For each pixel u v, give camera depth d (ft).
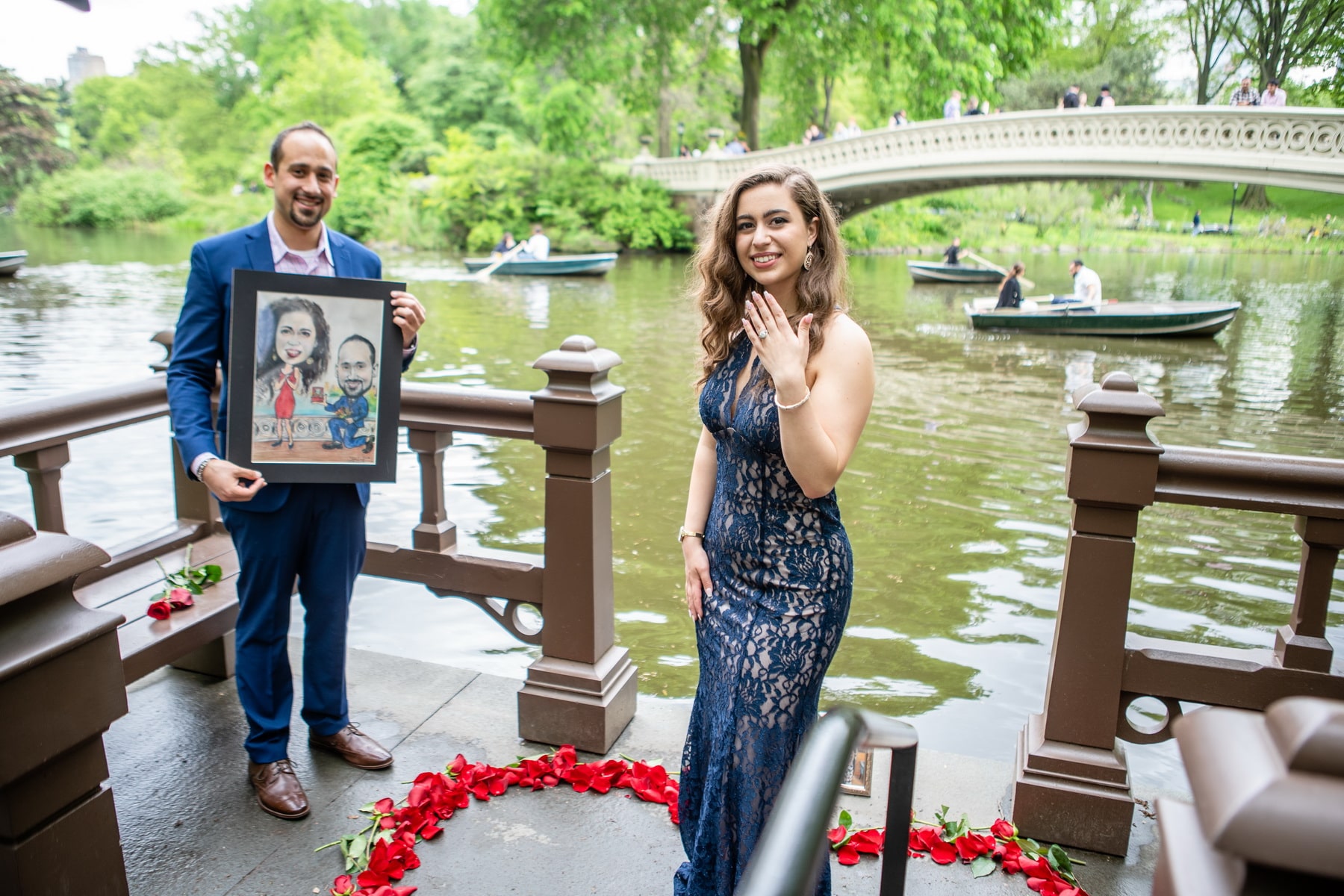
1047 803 8.00
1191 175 61.57
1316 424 32.40
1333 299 60.70
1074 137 68.39
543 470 26.27
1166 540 21.89
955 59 89.66
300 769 9.06
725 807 6.18
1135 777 11.93
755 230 6.31
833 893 7.43
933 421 32.71
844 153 87.97
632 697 10.10
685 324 53.62
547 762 8.98
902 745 3.53
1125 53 100.37
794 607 6.17
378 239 110.93
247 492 7.45
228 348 7.77
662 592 18.40
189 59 198.18
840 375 6.11
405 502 23.18
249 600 8.26
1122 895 7.48
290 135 7.68
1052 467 27.27
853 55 98.12
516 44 105.09
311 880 7.54
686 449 29.01
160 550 10.50
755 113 107.24
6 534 4.26
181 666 10.87
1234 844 1.68
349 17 214.48
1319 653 7.49
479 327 51.93
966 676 15.31
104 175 154.61
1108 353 46.01
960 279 79.51
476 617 16.89
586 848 7.97
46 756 4.32
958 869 7.75
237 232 7.93
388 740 9.61
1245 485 7.36
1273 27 58.54
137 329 48.42
